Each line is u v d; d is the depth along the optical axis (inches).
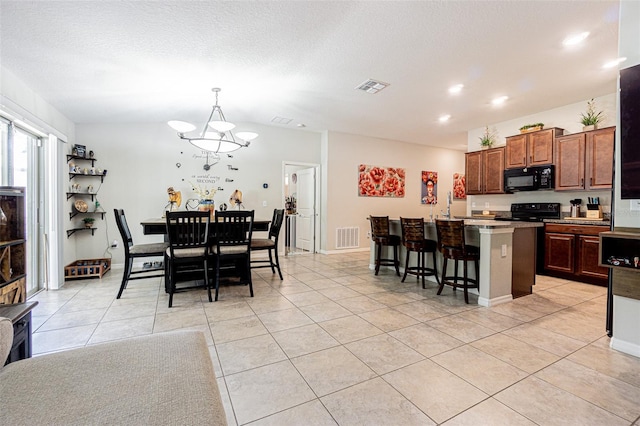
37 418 30.0
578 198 179.8
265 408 60.6
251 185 227.6
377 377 71.5
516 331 97.4
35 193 138.9
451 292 140.9
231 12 87.5
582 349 85.5
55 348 84.5
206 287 130.2
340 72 131.0
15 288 80.4
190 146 207.2
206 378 37.6
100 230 183.8
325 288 146.7
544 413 59.2
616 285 84.0
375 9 88.7
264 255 236.7
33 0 75.6
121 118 178.4
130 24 89.2
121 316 108.5
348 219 260.8
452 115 199.0
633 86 79.8
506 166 204.1
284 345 87.3
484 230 121.8
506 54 116.2
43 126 133.0
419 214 299.6
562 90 155.0
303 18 91.8
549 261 170.9
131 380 36.4
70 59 105.7
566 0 85.1
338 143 253.9
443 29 99.2
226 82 137.6
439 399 63.6
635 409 60.4
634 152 79.8
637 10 80.9
